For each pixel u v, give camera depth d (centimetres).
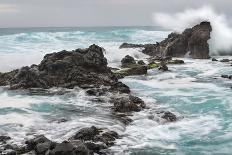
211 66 3778
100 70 2880
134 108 2080
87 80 2675
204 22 4622
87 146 1479
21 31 10794
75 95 2427
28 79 2652
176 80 3041
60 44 5722
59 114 1991
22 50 4681
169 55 4638
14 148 1471
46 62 2806
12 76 2894
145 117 1961
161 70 3475
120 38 7412
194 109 2148
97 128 1738
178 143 1611
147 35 8038
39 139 1502
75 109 2097
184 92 2584
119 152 1488
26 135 1641
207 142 1625
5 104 2166
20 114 1966
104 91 2484
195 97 2430
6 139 1576
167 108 2159
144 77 3166
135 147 1552
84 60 2853
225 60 4147
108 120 1894
